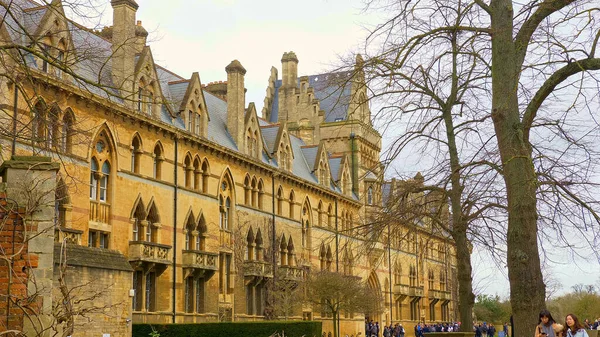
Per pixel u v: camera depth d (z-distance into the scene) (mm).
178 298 46969
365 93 23578
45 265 15375
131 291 29156
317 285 56844
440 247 44281
